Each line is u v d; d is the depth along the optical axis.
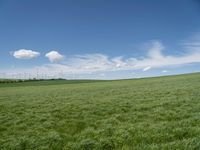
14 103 29.09
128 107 20.77
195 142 9.84
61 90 54.16
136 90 37.81
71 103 25.94
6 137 13.21
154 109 18.69
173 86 39.19
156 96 26.97
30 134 13.42
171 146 9.70
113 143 10.84
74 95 36.94
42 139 12.07
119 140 11.12
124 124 14.45
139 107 20.02
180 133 11.45
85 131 13.41
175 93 28.11
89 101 26.89
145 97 26.81
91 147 10.61
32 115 19.44
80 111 20.52
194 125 12.90
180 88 33.69
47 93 46.00
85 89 51.97
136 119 15.55
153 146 9.84
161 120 14.92
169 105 19.97
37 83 123.94
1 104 28.52
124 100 25.41
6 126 16.08
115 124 14.77
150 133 11.82
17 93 51.62
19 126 15.56
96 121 15.88
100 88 51.97
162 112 17.03
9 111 22.59
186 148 9.39
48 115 18.98
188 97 23.61
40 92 50.72
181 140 10.38
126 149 9.95
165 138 10.98
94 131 13.09
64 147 10.91
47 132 13.66
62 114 19.41
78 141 11.72
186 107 18.30
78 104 24.84
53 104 26.14
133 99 25.73
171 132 11.77
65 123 16.02
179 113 16.31
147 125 13.65
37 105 25.98
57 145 11.25
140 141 10.89
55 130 14.32
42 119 17.50
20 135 13.36
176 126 12.83
